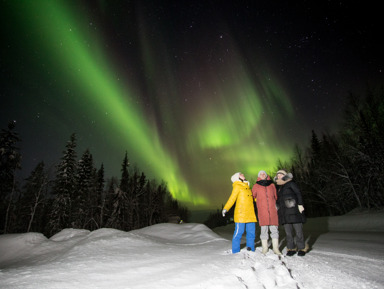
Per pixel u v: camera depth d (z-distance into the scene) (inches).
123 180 1476.4
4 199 892.0
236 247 168.6
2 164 877.2
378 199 739.4
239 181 180.2
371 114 821.9
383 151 733.3
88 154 1339.8
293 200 165.8
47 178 925.8
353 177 853.2
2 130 898.7
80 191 1201.4
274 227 167.6
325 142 1047.0
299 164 1216.8
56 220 1004.6
